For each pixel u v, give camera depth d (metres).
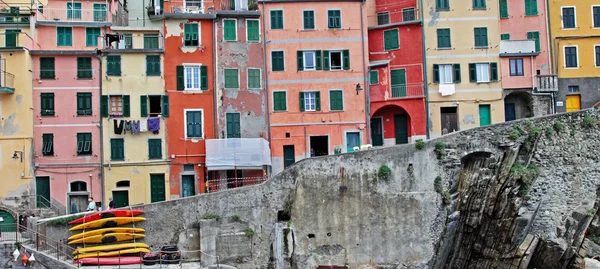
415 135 54.59
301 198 45.44
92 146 50.91
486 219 47.97
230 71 52.91
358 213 45.81
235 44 53.25
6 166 49.25
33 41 51.16
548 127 49.16
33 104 50.59
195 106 52.22
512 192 47.47
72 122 50.94
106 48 52.03
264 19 53.81
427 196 46.47
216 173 51.50
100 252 40.72
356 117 53.50
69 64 51.38
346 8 54.50
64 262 38.88
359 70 54.00
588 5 58.81
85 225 41.59
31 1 53.72
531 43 56.25
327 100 53.53
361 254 45.59
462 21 55.94
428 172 46.78
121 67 51.84
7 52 49.84
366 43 54.41
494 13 56.19
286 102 53.28
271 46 53.69
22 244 39.28
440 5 56.03
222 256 43.47
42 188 50.19
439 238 46.25
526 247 47.06
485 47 55.78
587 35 58.44
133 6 60.31
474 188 47.62
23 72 49.91
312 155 53.25
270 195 45.03
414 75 55.34
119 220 42.47
